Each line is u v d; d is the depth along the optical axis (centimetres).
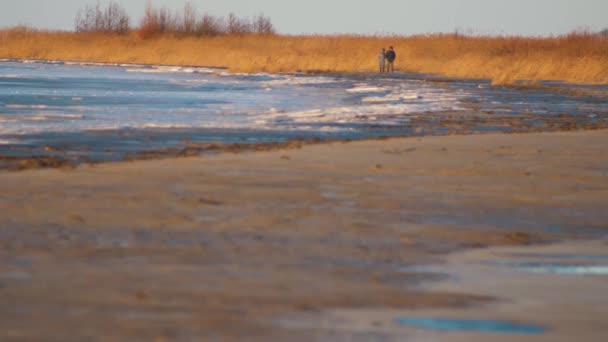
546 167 4978
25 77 17200
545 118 8738
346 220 3331
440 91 13838
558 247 2966
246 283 2339
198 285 2302
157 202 3606
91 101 10544
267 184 4166
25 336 1834
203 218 3294
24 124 7206
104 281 2325
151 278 2369
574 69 17950
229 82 16650
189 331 1892
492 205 3769
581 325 2019
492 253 2841
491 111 9544
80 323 1939
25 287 2244
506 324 2016
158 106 9881
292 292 2255
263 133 6769
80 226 3091
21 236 2897
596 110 9975
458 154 5484
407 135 6812
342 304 2150
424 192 4059
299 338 1856
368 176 4516
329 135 6706
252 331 1902
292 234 3048
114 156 5200
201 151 5522
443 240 3027
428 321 2019
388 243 2945
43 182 4084
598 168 4975
